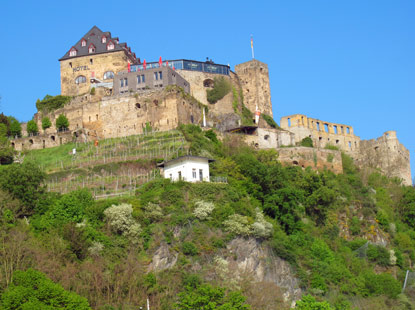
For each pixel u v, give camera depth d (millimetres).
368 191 143250
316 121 175000
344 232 126000
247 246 100000
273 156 141125
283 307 92062
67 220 96312
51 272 80625
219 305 79625
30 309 70375
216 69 175250
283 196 115500
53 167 135375
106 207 100750
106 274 84000
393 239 131250
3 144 146875
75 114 160750
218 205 105562
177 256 94562
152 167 125250
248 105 179750
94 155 139500
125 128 153125
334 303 98062
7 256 80750
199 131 146500
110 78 172375
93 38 178875
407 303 107062
